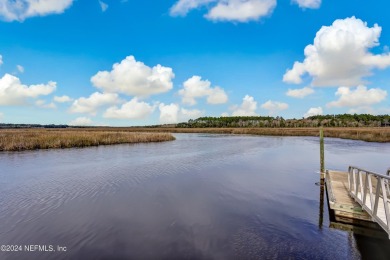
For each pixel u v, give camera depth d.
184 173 18.27
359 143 44.62
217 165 21.67
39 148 33.09
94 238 8.37
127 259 7.16
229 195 13.09
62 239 8.31
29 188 14.10
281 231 8.96
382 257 7.34
